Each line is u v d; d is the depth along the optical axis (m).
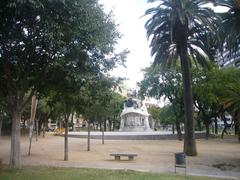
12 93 18.67
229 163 25.47
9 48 16.56
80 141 50.03
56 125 111.56
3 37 15.63
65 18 14.41
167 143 47.59
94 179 15.00
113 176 15.95
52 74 17.94
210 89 47.53
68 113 26.09
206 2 30.77
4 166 18.78
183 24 31.23
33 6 12.91
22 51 16.81
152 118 103.94
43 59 17.02
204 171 20.91
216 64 49.97
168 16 32.50
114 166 21.81
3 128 62.50
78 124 118.38
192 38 34.59
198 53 36.16
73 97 21.88
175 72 51.97
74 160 25.72
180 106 54.59
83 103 24.38
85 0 14.72
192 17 30.47
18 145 18.73
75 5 14.27
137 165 22.84
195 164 24.73
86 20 15.12
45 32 14.52
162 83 53.81
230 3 30.66
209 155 31.27
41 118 62.59
